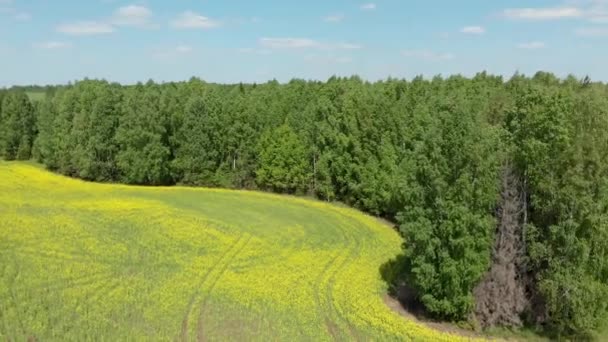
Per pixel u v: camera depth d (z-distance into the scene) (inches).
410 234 1622.8
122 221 2506.2
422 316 1660.9
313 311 1584.6
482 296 1588.3
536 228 1608.0
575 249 1531.7
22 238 2172.7
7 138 4475.9
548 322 1608.0
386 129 2864.2
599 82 2432.3
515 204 1614.2
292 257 2110.0
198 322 1469.0
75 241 2175.2
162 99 3764.8
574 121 1577.3
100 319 1457.9
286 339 1379.2
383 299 1752.0
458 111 1612.9
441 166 1587.1
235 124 3604.8
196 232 2381.9
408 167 1763.0
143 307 1558.8
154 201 3011.8
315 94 3590.1
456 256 1561.3
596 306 1555.1
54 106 4109.3
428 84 3553.2
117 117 3836.1
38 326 1387.8
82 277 1786.4
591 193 1546.5
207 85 4913.9
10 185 3403.1
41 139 4131.4
